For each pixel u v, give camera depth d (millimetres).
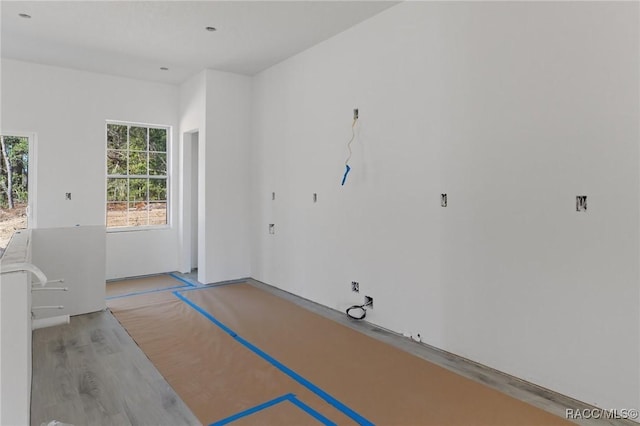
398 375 2928
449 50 3248
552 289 2650
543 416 2387
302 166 4957
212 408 2480
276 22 4047
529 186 2758
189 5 3658
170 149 6398
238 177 5938
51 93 5355
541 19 2676
